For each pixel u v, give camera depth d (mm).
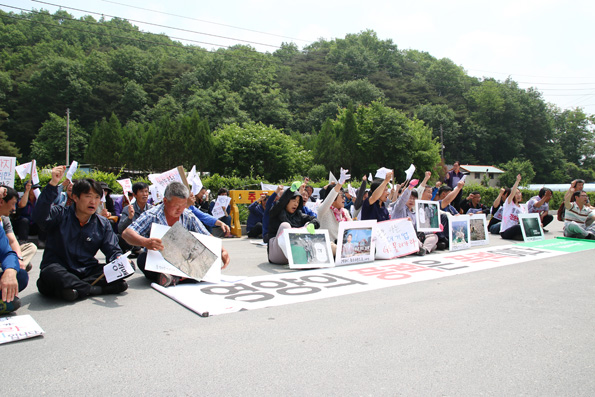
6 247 3795
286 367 2932
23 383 2639
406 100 82562
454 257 7688
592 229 10562
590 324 4027
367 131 41500
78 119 67000
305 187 8453
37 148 58594
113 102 70312
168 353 3135
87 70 73000
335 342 3412
